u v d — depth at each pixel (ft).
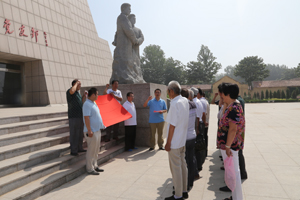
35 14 42.91
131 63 26.27
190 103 12.11
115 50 26.50
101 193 11.28
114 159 17.74
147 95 21.91
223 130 9.50
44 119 20.08
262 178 12.69
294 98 147.33
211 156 18.20
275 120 39.75
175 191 10.04
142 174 13.99
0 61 40.88
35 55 41.37
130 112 20.18
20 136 14.66
